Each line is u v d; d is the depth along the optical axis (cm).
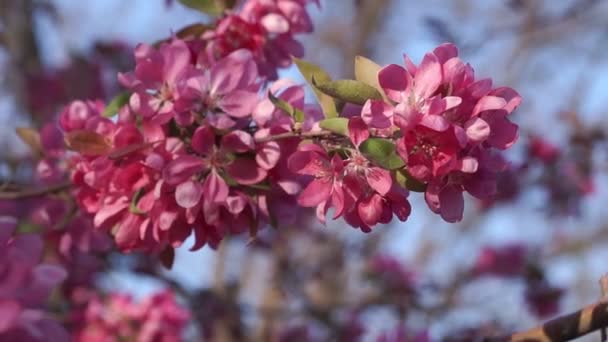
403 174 67
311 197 70
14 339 57
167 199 73
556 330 74
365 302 173
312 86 72
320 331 175
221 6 83
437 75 67
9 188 90
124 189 74
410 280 177
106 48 167
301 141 72
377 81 69
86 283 136
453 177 67
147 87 74
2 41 161
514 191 158
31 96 163
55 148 90
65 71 164
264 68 83
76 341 128
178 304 136
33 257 63
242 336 159
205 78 74
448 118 67
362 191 69
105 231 77
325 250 188
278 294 180
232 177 73
